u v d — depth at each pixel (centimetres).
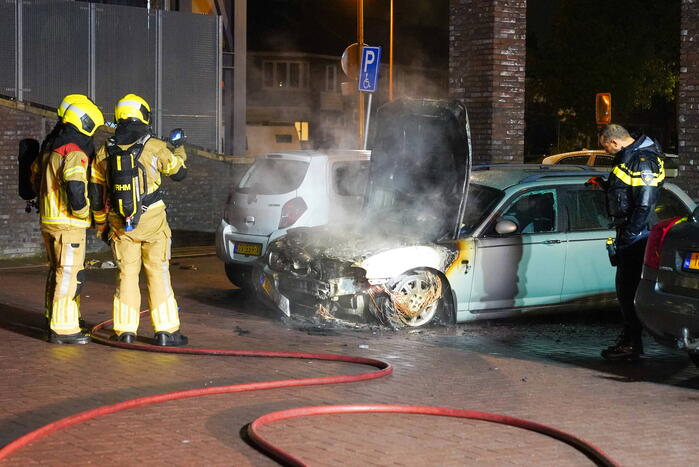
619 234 822
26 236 1639
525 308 984
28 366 773
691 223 742
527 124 6650
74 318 872
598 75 4469
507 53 1535
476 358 830
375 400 676
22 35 1825
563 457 549
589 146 4619
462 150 960
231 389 688
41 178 866
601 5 4516
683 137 1247
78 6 1872
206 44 2009
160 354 826
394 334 941
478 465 533
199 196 1856
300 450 554
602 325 1020
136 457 538
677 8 4456
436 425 611
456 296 956
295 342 897
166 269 860
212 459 536
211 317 1040
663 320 741
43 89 1847
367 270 929
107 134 1792
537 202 1007
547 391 713
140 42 1939
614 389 724
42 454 541
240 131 2506
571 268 1000
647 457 554
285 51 7019
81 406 654
